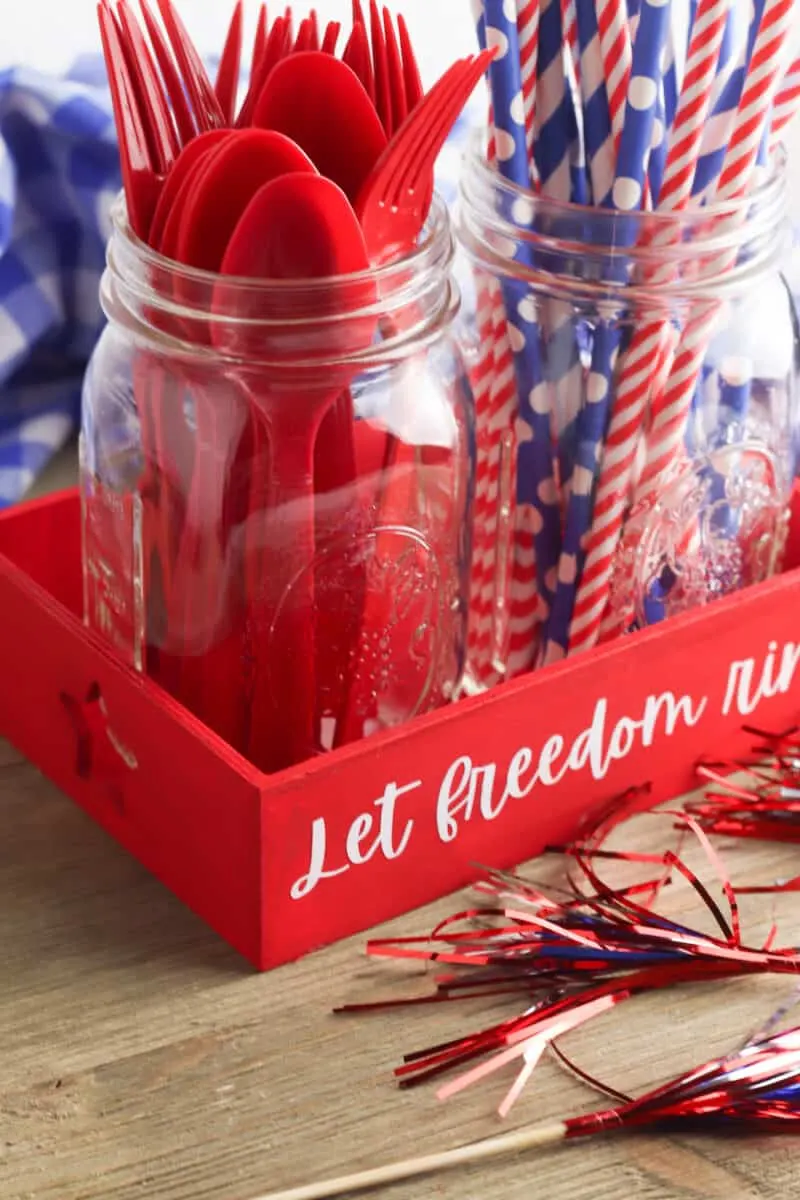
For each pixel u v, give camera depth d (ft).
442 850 2.14
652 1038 1.97
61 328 3.13
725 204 2.09
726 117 2.11
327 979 2.05
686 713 2.33
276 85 1.94
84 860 2.23
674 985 2.06
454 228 2.27
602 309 2.13
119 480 2.15
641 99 2.02
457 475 2.19
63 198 3.04
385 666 2.19
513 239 2.12
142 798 2.15
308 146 1.98
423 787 2.06
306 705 2.11
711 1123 1.84
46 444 3.04
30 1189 1.75
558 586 2.32
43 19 3.38
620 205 2.08
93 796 2.28
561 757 2.20
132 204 1.97
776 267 2.24
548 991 2.04
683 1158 1.81
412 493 2.11
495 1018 2.00
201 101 2.04
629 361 2.16
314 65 1.91
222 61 2.07
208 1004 2.00
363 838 2.04
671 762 2.36
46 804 2.33
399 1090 1.89
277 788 1.90
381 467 2.06
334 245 1.86
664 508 2.29
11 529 2.44
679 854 2.28
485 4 2.02
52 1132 1.82
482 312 2.25
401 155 1.88
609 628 2.34
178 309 1.89
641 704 2.25
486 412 2.30
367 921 2.12
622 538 2.29
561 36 2.07
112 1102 1.86
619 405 2.18
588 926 2.10
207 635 2.09
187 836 2.07
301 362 1.90
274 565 2.03
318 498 2.03
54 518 2.48
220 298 1.87
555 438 2.25
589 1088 1.90
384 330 1.95
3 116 2.94
